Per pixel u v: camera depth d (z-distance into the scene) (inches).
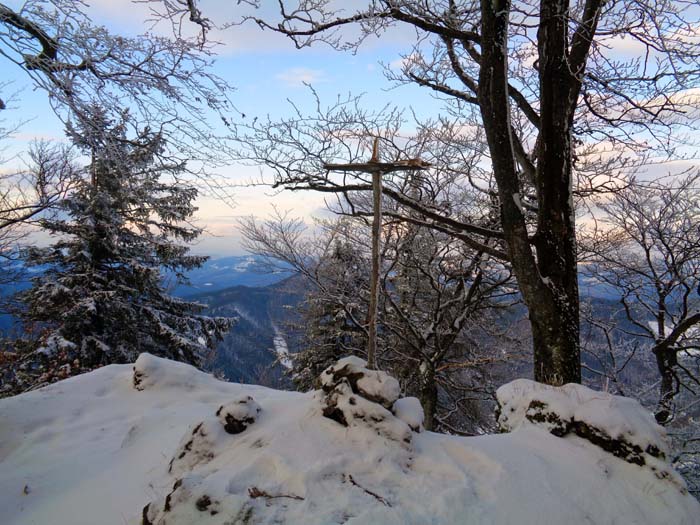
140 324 624.7
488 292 437.4
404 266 454.3
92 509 122.4
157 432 176.1
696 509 117.3
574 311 200.2
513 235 202.4
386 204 396.5
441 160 383.6
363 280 443.5
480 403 568.4
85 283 564.1
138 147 243.0
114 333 593.6
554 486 114.5
